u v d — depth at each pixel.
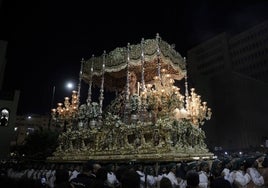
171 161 12.10
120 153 13.89
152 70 19.61
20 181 9.38
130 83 18.94
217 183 5.42
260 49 50.25
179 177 9.85
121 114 17.56
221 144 38.47
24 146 31.25
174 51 18.02
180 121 13.80
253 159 10.14
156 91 14.08
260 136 34.62
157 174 11.22
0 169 20.20
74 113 18.66
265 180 9.33
